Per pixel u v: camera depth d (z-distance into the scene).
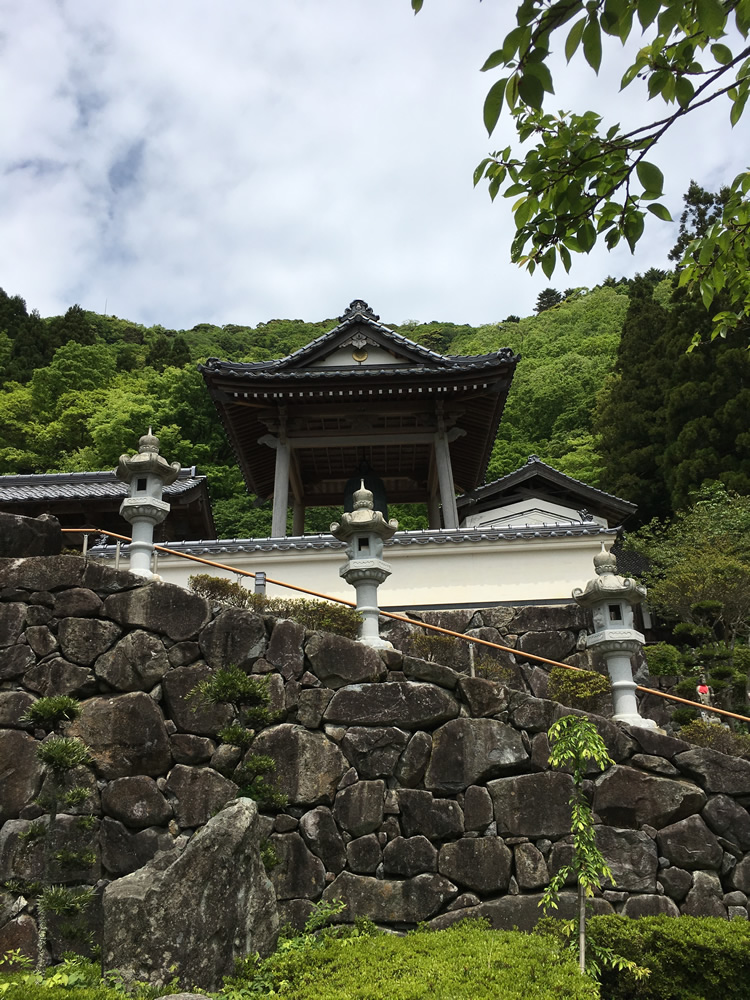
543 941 5.64
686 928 5.81
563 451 39.91
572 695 8.95
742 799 7.15
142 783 7.11
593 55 3.78
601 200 5.02
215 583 9.30
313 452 19.08
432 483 20.39
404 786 7.20
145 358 52.28
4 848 6.80
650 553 22.03
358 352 17.64
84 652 7.74
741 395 26.38
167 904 5.40
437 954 5.36
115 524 21.81
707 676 13.43
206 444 39.06
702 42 4.26
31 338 50.50
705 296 5.86
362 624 8.59
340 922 6.64
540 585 13.78
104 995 4.75
